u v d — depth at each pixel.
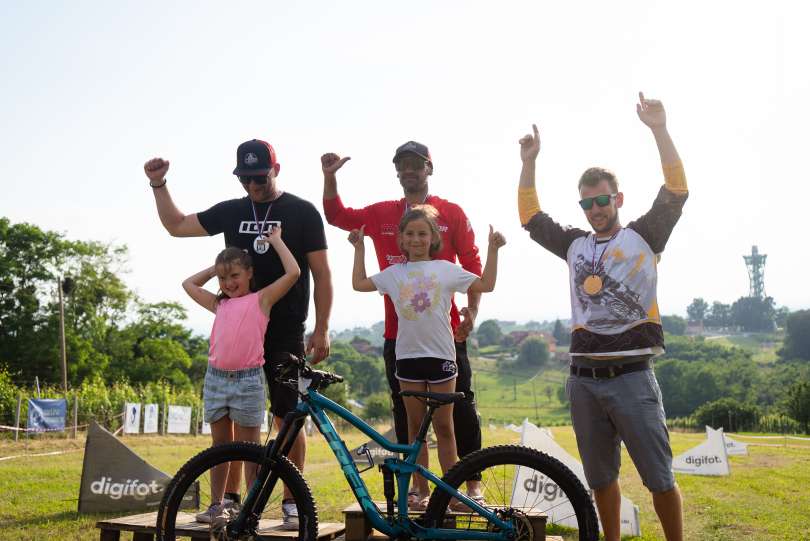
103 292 49.84
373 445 6.70
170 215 4.47
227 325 3.93
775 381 106.94
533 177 4.20
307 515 3.57
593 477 3.73
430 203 4.53
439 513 3.57
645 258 3.66
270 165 4.19
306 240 4.30
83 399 26.25
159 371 51.34
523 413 123.50
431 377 3.92
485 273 4.05
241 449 3.69
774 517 7.52
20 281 46.03
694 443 29.91
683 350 149.62
